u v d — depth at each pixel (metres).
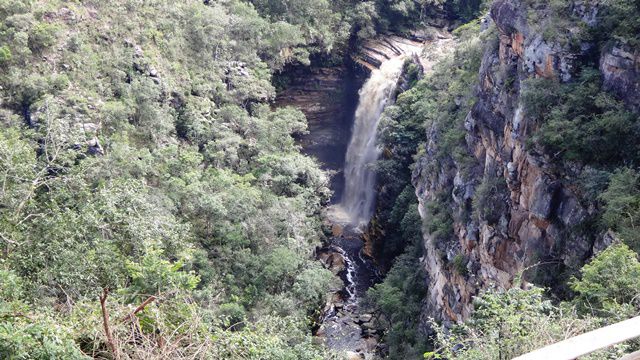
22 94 38.72
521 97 24.02
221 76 52.78
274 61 57.38
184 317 14.72
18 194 20.83
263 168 45.84
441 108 39.41
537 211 23.16
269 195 42.81
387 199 48.56
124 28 46.94
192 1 54.97
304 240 41.19
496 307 14.45
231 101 52.12
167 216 31.42
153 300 14.24
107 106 40.84
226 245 37.53
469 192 30.53
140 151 39.53
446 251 32.62
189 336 13.71
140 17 48.75
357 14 61.56
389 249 46.78
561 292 21.55
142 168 36.97
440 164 36.19
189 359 12.53
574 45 23.34
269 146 49.16
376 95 56.66
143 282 16.56
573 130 21.59
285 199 42.53
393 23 64.38
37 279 18.48
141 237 20.61
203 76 51.44
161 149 41.94
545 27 24.25
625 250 16.16
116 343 12.45
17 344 11.41
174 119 47.38
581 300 16.61
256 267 36.59
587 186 20.64
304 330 34.19
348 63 62.91
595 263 16.55
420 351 31.48
